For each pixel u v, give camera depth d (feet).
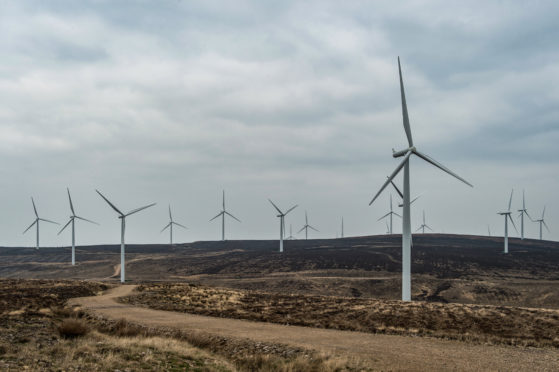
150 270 596.70
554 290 341.82
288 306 175.01
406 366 83.25
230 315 153.48
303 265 564.30
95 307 164.55
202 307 172.45
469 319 144.25
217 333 113.09
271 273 528.22
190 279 499.10
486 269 493.77
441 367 83.51
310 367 81.61
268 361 86.63
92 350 78.69
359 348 98.48
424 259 565.53
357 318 150.41
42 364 65.77
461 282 398.01
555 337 122.11
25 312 132.46
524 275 459.32
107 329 119.55
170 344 92.17
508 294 344.90
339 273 497.87
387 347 101.24
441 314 152.05
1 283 221.66
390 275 475.31
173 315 149.89
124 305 175.94
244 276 510.99
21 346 81.10
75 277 571.69
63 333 99.14
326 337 112.78
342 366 80.74
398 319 146.30
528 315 147.95
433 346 105.09
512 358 93.71
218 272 562.25
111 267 635.66
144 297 204.95
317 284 401.49
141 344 88.12
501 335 125.18
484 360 90.68
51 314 137.39
